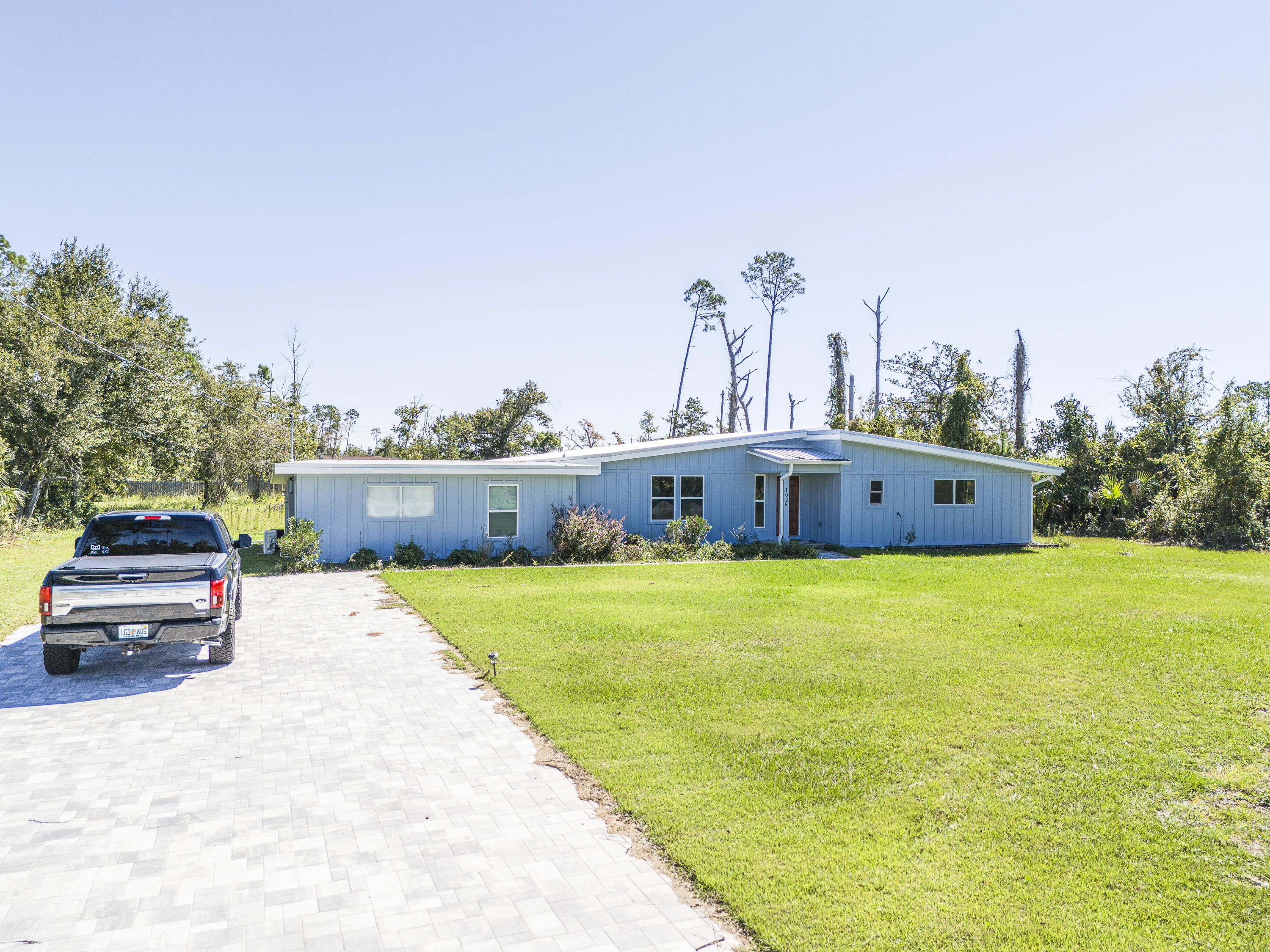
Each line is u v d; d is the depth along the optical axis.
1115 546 24.12
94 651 9.31
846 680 7.84
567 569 16.84
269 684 7.86
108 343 28.52
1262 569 17.52
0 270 29.52
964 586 14.29
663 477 21.11
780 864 4.23
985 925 3.67
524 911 3.82
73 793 5.20
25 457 27.06
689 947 3.53
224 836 4.60
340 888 4.02
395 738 6.31
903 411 44.97
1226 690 7.52
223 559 8.86
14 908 3.81
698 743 6.08
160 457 31.45
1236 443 24.28
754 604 12.15
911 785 5.31
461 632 10.03
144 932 3.61
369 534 17.75
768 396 47.88
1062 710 6.91
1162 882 4.08
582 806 5.05
